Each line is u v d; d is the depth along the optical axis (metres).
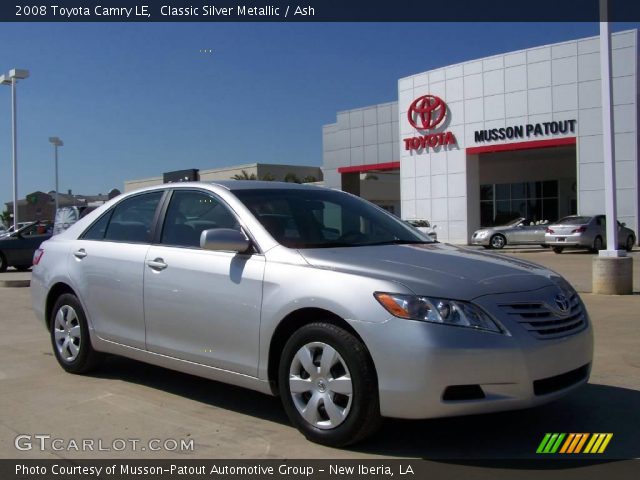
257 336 4.64
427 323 3.95
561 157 36.41
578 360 4.35
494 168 39.44
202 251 5.16
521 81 30.31
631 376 6.08
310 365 4.35
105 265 5.88
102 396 5.61
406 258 4.61
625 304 10.31
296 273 4.50
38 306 6.71
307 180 57.19
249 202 5.21
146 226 5.79
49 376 6.31
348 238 5.21
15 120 30.44
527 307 4.17
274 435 4.60
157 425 4.86
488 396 3.96
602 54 11.58
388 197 54.72
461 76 32.31
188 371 5.22
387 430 4.66
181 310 5.16
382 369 4.01
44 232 19.94
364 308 4.09
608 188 11.65
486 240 28.41
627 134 27.56
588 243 24.19
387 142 39.12
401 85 34.88
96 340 6.01
